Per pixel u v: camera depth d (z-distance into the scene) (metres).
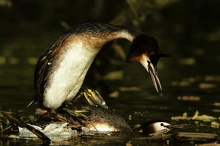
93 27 10.66
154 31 32.22
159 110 12.79
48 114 10.96
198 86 16.33
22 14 32.81
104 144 9.72
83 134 10.52
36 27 31.23
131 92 15.20
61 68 10.68
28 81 16.45
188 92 15.30
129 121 11.63
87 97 11.61
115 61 20.78
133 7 19.28
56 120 10.93
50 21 32.19
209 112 12.63
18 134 10.39
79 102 11.48
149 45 10.37
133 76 18.25
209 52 24.83
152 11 21.25
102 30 10.61
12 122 10.77
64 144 9.68
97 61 19.98
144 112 12.52
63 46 10.63
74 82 10.87
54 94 10.83
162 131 10.58
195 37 30.41
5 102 13.19
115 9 25.48
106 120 10.83
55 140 9.98
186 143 9.84
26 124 9.97
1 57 21.64
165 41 28.19
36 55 22.22
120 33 10.60
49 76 10.77
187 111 12.71
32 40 26.80
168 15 34.78
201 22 35.28
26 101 13.34
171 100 14.08
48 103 10.92
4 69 18.89
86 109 11.09
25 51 23.33
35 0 32.72
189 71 19.44
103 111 11.05
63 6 31.77
